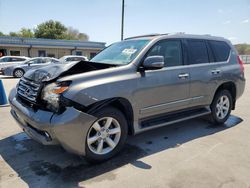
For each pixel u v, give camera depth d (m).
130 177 3.09
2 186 2.87
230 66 5.19
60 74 3.20
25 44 29.69
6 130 4.71
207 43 4.92
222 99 5.21
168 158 3.62
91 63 3.78
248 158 3.64
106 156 3.47
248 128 5.07
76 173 3.17
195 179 3.05
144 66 3.68
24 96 3.49
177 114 4.44
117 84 3.41
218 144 4.18
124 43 4.52
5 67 15.88
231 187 2.88
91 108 3.21
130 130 3.78
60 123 2.93
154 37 4.18
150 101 3.84
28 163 3.42
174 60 4.26
